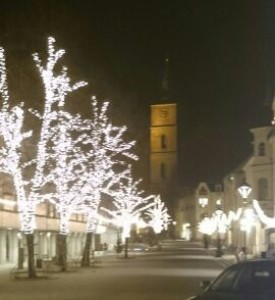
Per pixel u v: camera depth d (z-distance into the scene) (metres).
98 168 52.19
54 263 53.84
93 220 54.56
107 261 64.75
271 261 15.90
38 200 41.12
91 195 53.19
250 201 66.50
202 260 66.06
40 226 62.34
